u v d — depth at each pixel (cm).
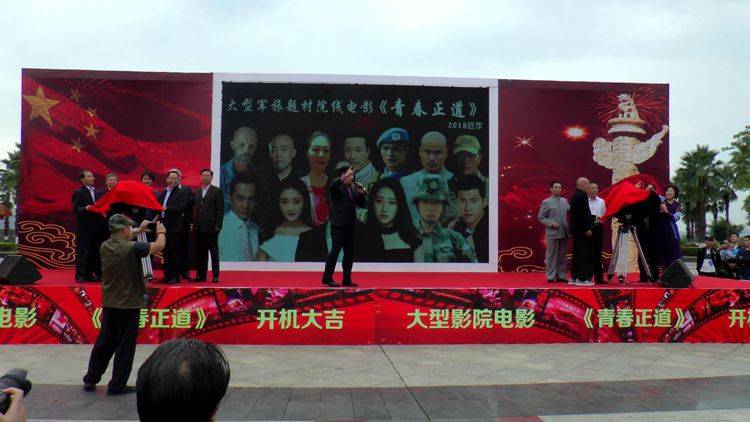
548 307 710
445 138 1012
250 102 1001
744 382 526
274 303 688
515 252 1015
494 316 704
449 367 580
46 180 974
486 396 475
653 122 1049
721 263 1242
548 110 1033
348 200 734
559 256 825
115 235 490
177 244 745
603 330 713
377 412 430
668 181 1046
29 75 977
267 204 992
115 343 492
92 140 985
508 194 1020
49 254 970
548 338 708
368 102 1008
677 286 736
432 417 418
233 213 988
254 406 442
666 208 809
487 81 1022
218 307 683
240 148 996
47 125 979
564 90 1037
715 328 720
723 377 545
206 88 1000
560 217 821
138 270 486
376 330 696
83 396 469
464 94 1020
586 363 602
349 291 695
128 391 484
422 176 1007
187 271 802
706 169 5062
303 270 986
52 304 673
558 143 1033
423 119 1012
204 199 756
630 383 521
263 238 988
